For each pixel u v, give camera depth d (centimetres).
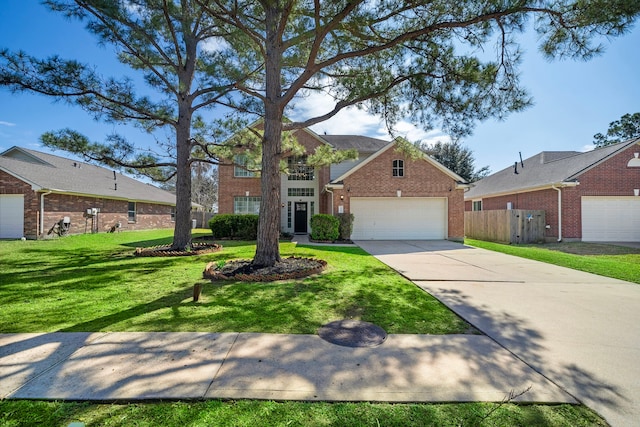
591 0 495
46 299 499
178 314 431
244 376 270
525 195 1697
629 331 384
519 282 646
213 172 4059
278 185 760
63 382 257
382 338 358
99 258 920
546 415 223
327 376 272
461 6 605
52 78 800
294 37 743
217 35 980
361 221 1536
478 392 250
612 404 238
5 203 1404
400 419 216
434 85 740
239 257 940
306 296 526
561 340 357
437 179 1527
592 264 842
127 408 225
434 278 675
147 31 941
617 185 1427
